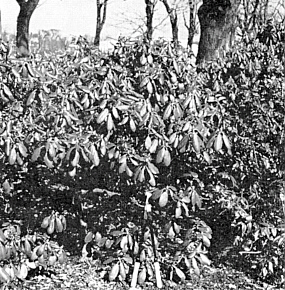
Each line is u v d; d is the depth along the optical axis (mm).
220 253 3980
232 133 3623
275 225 3684
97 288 3512
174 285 3600
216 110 3340
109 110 3014
